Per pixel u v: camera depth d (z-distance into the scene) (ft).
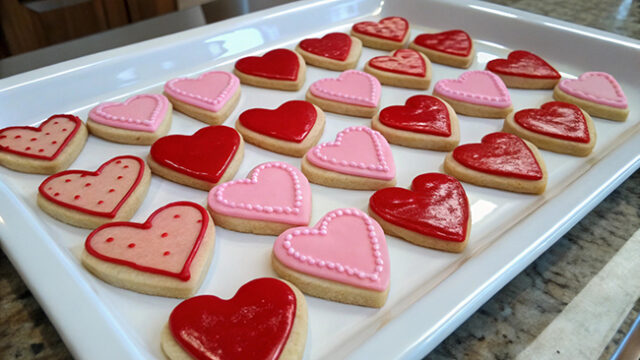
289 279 0.67
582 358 0.57
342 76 1.12
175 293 0.65
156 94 1.04
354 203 0.83
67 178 0.81
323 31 1.34
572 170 0.90
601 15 1.50
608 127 1.02
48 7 1.75
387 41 1.27
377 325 0.63
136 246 0.68
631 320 0.61
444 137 0.94
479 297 0.58
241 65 1.13
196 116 1.01
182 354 0.56
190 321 0.58
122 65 1.04
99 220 0.75
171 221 0.72
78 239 0.74
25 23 1.74
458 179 0.87
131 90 1.06
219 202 0.77
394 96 1.12
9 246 0.62
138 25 1.30
